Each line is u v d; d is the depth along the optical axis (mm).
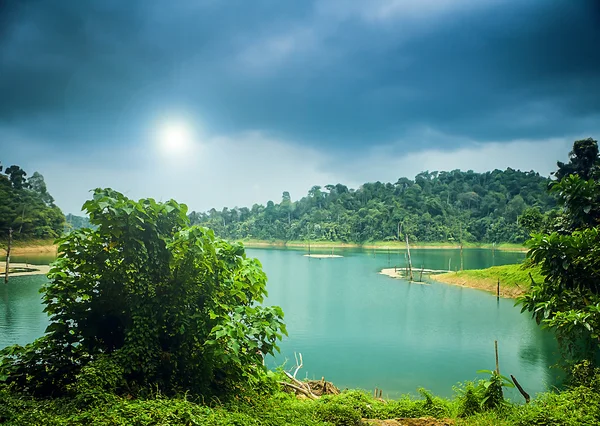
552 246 7102
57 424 4277
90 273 6305
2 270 48500
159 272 6312
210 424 4734
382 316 31703
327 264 76312
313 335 26031
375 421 7570
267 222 157000
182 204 6586
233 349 5672
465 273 49625
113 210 5859
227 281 6840
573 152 45781
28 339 21484
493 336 25703
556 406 6934
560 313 6730
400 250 114062
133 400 5312
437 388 17125
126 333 5926
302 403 8359
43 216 82312
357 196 159875
